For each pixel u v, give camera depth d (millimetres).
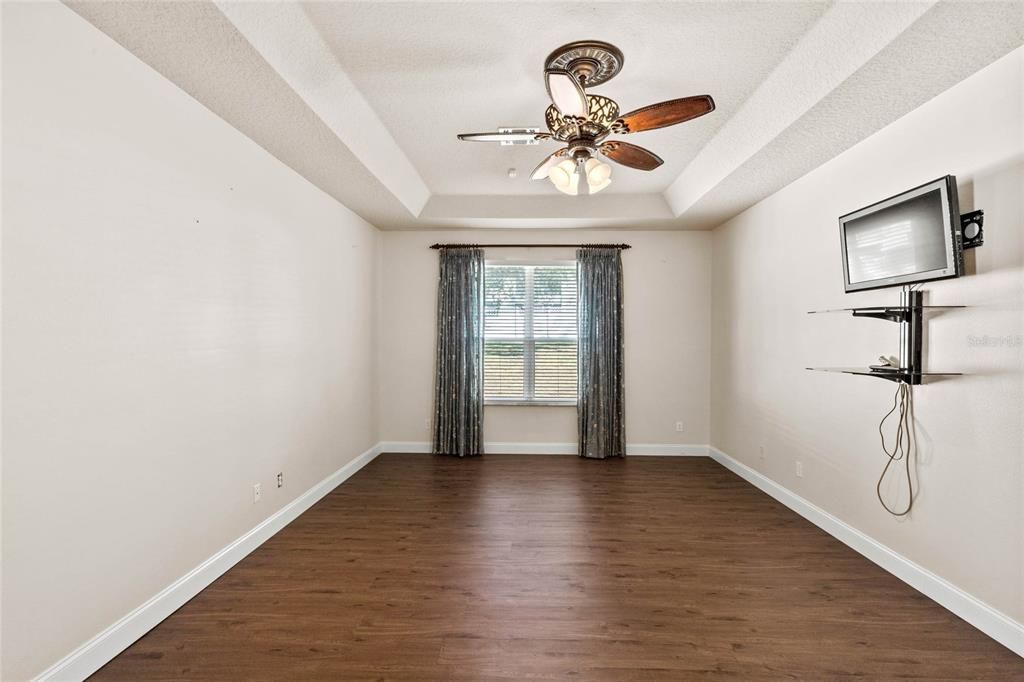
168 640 2057
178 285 2316
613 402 5289
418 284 5395
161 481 2213
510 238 5355
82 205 1815
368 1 2023
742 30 2205
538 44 2328
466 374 5305
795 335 3604
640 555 2887
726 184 3676
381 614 2254
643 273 5344
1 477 1559
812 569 2709
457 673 1863
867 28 1982
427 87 2734
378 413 5332
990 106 2078
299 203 3504
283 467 3314
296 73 2283
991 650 2000
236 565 2738
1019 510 1978
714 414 5219
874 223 2596
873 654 1980
